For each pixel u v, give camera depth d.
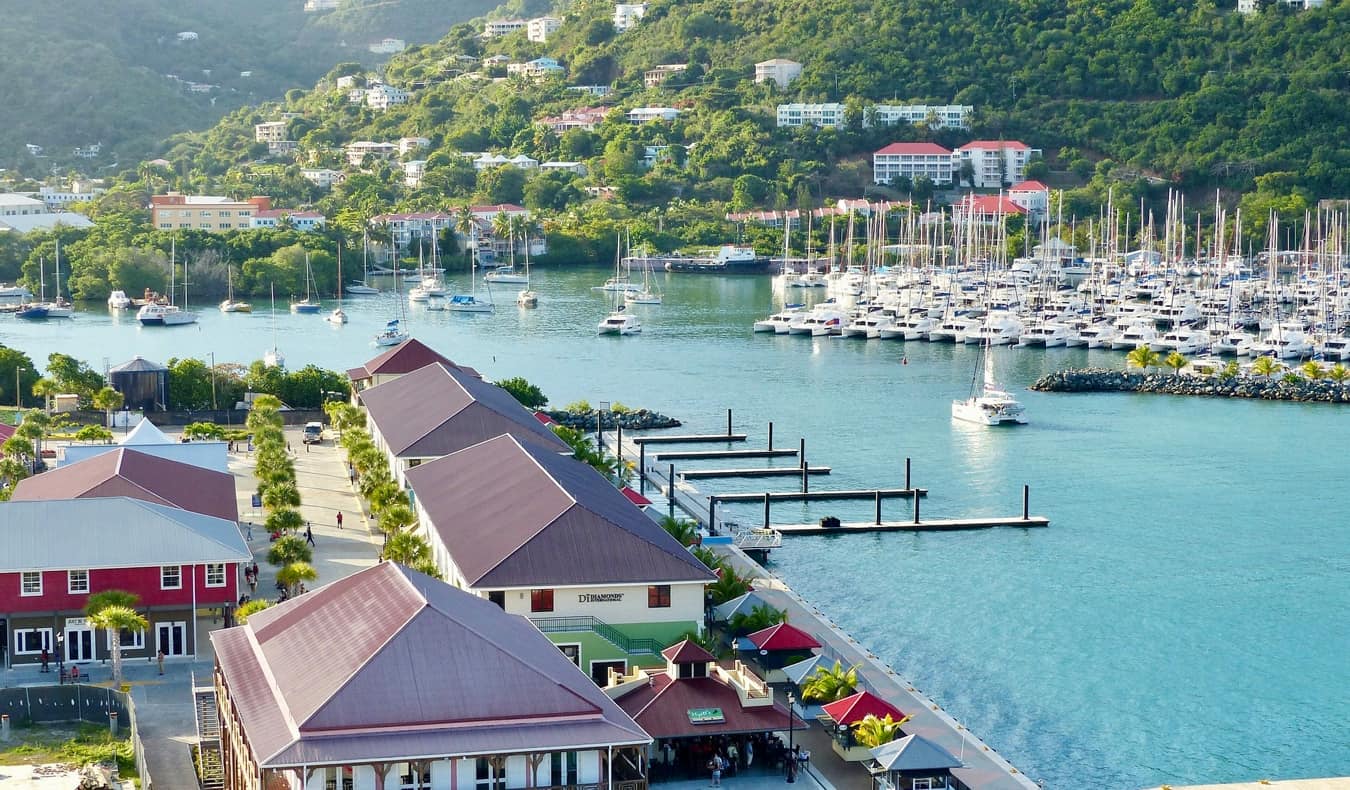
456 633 86.06
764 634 114.88
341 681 82.94
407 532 130.25
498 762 82.38
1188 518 180.50
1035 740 113.62
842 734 101.69
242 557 119.31
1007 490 194.38
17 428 185.62
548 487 122.31
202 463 156.88
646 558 112.12
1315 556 163.88
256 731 82.12
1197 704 121.19
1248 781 106.88
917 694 116.50
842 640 128.75
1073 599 147.62
